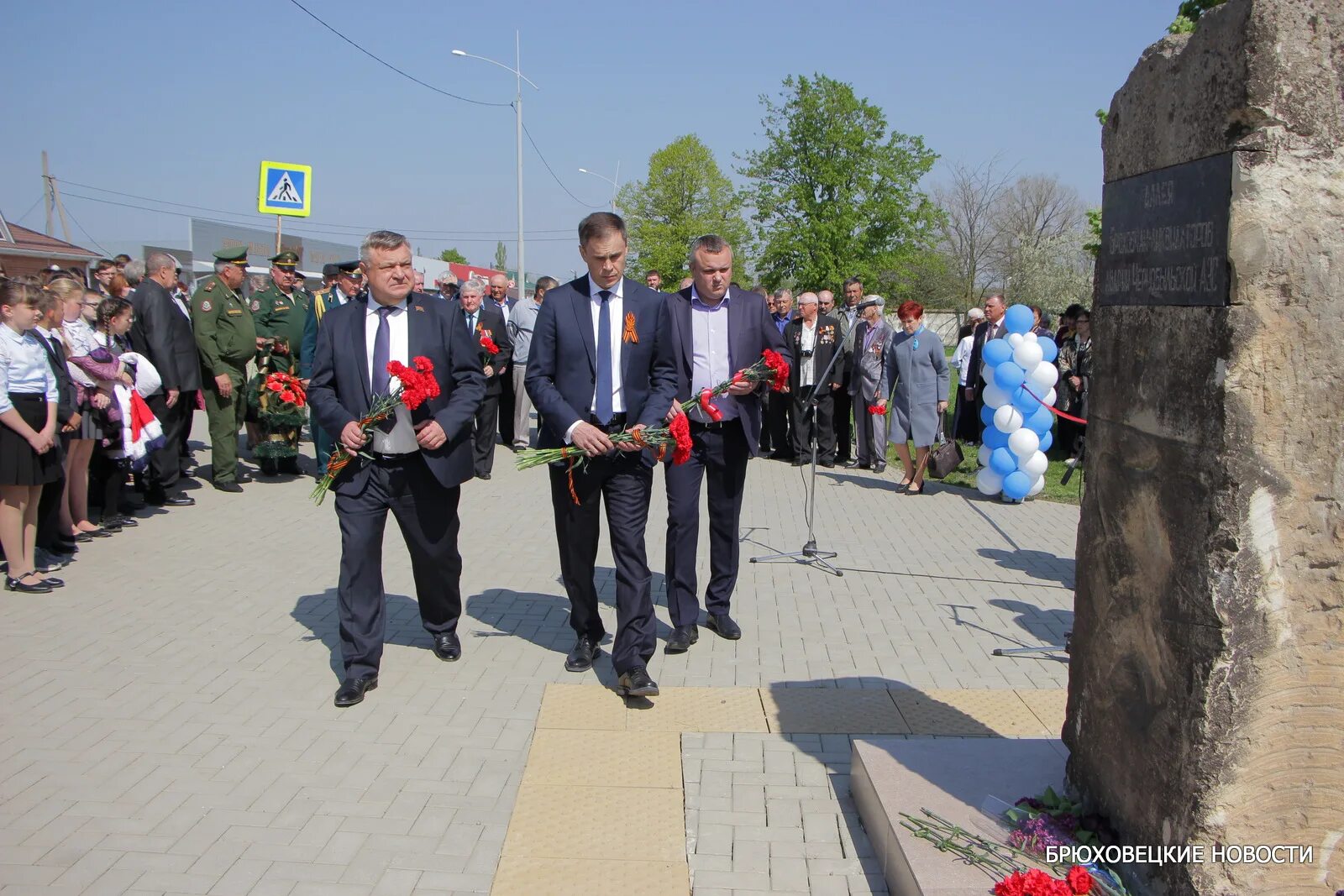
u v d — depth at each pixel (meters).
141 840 3.47
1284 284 2.45
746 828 3.63
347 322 4.77
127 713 4.52
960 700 4.75
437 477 4.79
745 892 3.25
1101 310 3.18
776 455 13.09
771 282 39.88
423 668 5.13
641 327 4.73
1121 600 3.01
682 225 42.69
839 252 38.19
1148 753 2.83
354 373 4.73
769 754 4.19
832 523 8.98
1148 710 2.84
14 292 6.11
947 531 8.70
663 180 43.12
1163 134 2.80
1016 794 3.41
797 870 3.38
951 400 20.66
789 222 38.78
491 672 5.08
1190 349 2.64
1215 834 2.58
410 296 4.86
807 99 37.84
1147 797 2.83
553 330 4.73
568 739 4.30
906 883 2.99
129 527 8.11
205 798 3.77
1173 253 2.74
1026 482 7.23
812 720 4.52
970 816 3.24
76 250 26.27
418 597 5.19
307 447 12.80
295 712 4.56
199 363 9.43
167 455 8.81
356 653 4.70
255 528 8.15
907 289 43.03
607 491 4.64
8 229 24.50
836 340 12.09
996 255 45.31
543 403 4.67
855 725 4.47
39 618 5.79
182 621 5.78
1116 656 3.04
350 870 3.32
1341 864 2.62
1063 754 3.72
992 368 7.24
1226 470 2.49
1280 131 2.42
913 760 3.66
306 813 3.68
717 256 5.26
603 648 5.43
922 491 10.64
